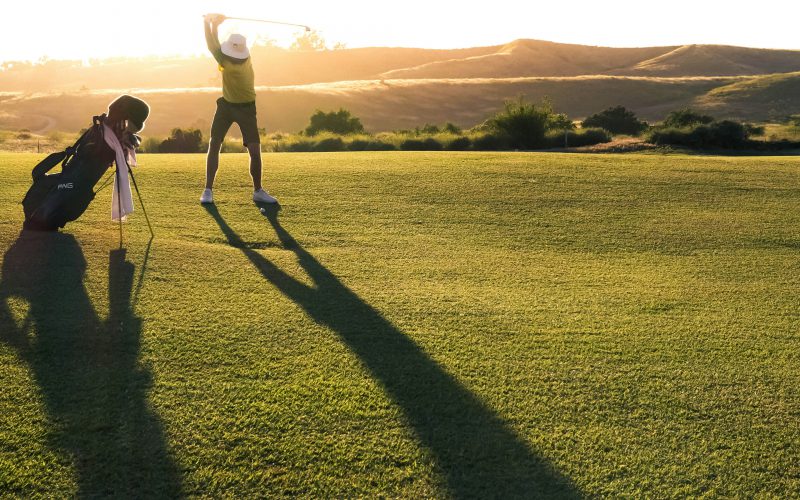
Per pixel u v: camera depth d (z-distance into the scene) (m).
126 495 2.63
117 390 3.35
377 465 2.85
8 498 2.59
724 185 9.83
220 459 2.86
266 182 8.76
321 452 2.92
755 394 3.57
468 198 8.36
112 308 4.33
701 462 2.94
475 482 2.76
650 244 6.75
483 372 3.69
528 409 3.32
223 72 7.09
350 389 3.44
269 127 86.19
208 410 3.21
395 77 162.75
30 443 2.92
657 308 4.88
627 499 2.69
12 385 3.36
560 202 8.38
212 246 5.83
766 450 3.05
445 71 168.62
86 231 5.96
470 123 89.50
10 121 85.62
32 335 3.89
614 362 3.90
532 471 2.84
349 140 26.61
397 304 4.68
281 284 4.98
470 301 4.83
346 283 5.10
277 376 3.55
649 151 25.14
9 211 6.42
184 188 8.19
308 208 7.50
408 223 7.11
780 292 5.37
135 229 6.17
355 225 6.91
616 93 100.81
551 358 3.91
